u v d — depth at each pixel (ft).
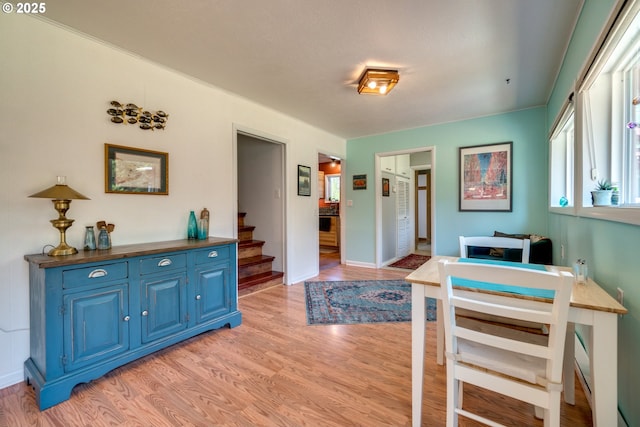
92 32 6.40
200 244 7.51
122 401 5.21
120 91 7.16
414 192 22.16
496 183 12.59
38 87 5.93
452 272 3.78
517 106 11.57
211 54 7.39
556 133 9.98
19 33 5.70
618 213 4.28
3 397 5.30
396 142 15.23
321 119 13.05
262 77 8.70
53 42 6.12
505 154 12.37
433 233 14.06
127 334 6.14
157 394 5.40
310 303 10.36
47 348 5.10
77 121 6.46
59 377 5.21
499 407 5.05
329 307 9.96
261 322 8.74
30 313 5.77
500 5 5.61
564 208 8.45
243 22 6.09
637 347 3.88
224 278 8.25
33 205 5.89
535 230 11.89
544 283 3.21
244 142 14.06
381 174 16.42
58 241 6.18
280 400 5.23
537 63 7.93
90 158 6.66
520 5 5.63
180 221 8.49
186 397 5.32
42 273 5.13
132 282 6.23
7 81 5.57
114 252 6.13
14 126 5.65
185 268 7.26
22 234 5.76
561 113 8.13
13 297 5.67
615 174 5.41
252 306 10.09
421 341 4.55
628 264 4.15
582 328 6.43
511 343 3.55
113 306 5.92
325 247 23.08
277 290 11.94
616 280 4.58
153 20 6.00
